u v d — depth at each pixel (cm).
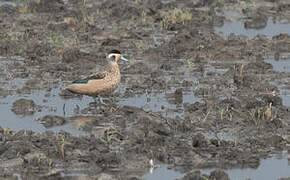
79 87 2434
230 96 2556
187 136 2116
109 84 2433
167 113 2341
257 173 1861
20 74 2844
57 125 2231
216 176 1780
